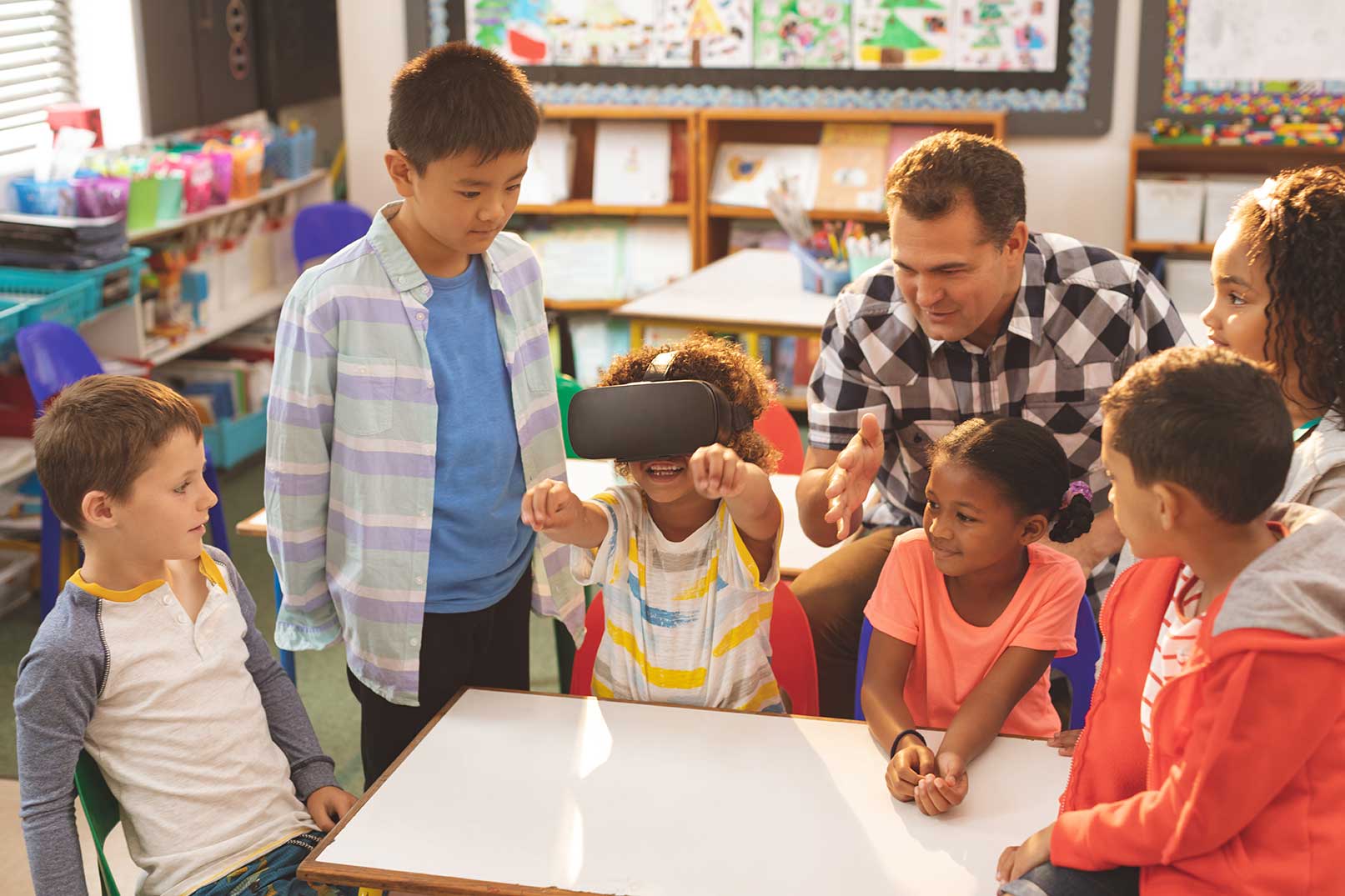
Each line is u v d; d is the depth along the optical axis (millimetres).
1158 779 1120
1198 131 4406
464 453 1717
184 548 1563
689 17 4773
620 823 1362
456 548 1746
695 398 1515
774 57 4754
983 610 1626
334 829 1355
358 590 1702
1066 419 2045
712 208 4781
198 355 4551
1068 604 1595
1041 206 4758
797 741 1526
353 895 1515
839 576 2182
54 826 1487
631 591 1669
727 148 4875
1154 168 4621
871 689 1591
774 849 1316
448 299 1690
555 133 4941
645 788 1427
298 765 1727
